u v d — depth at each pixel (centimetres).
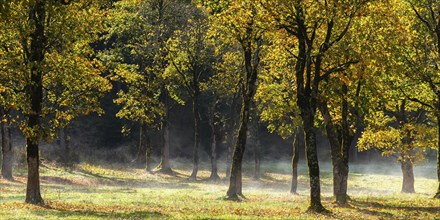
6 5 1856
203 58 5966
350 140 3078
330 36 2820
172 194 3962
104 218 2067
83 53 3048
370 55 2527
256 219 2075
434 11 3541
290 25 2638
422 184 6412
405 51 3475
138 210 2527
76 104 2994
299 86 2620
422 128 3769
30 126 2738
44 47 2700
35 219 1991
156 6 6388
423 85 3678
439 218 2334
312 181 2541
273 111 3891
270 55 3450
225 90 6019
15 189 4162
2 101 2586
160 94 6600
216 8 2923
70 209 2531
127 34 6425
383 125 3756
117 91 8850
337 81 2950
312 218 2175
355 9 2466
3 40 2738
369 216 2381
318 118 3494
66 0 2702
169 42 6062
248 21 2728
